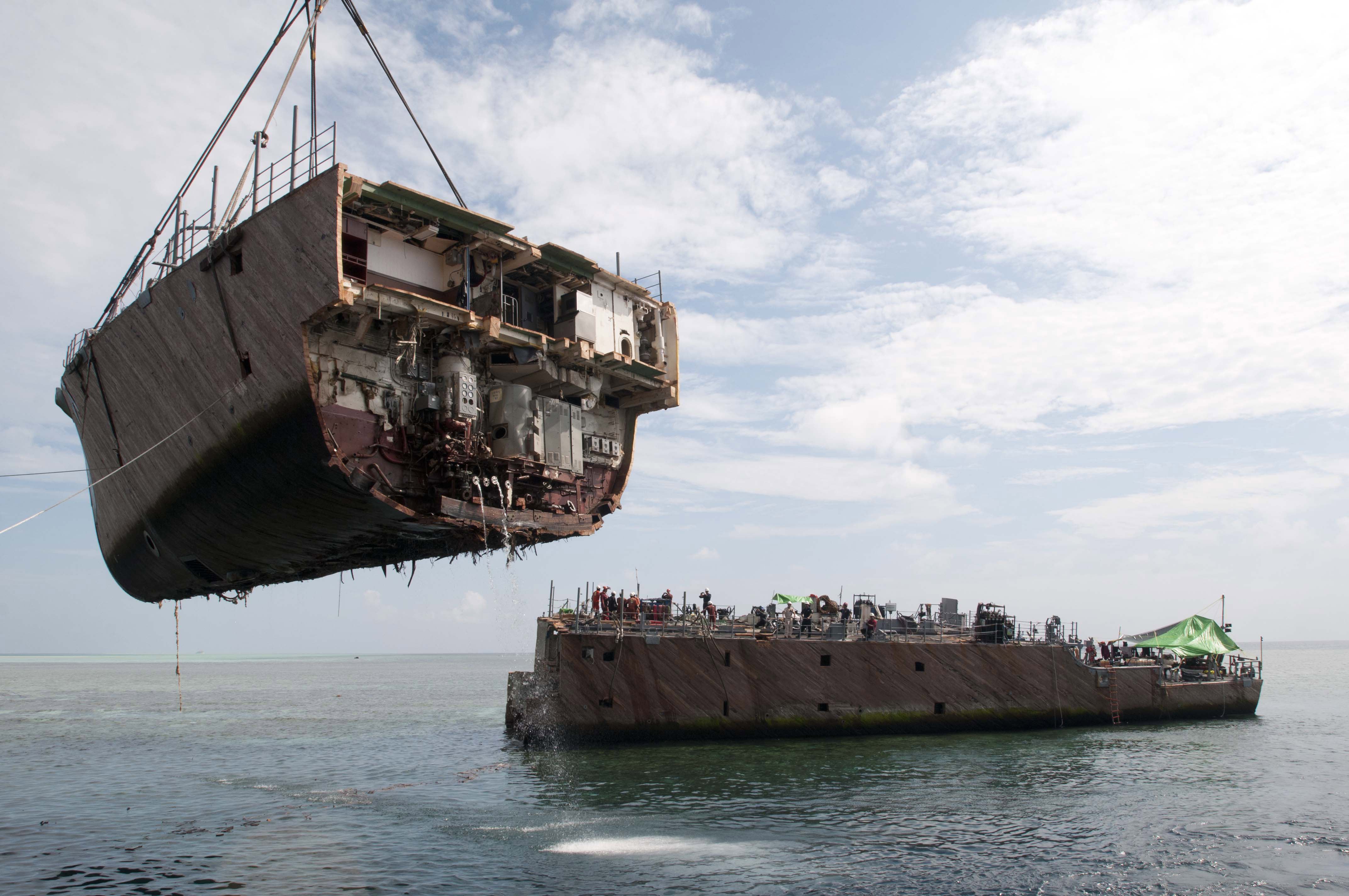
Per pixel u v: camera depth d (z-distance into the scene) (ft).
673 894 58.34
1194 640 170.81
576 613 114.11
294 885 60.08
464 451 79.71
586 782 93.50
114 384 94.32
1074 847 71.41
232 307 77.20
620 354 90.79
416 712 199.93
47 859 67.10
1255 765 113.39
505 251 85.10
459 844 70.18
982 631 145.59
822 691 125.70
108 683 383.24
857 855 67.92
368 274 77.87
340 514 80.64
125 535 104.94
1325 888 62.08
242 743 135.95
